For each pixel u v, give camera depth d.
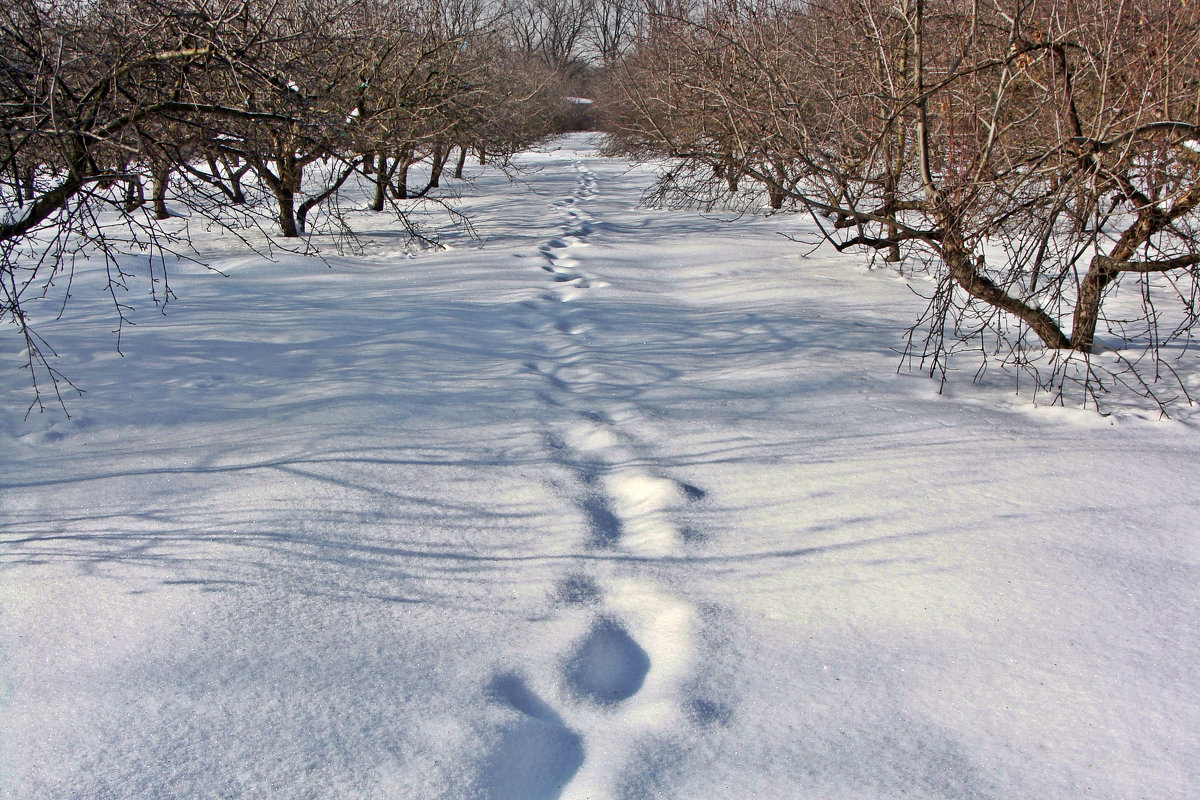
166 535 3.22
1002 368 5.46
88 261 8.75
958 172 5.57
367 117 9.31
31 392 4.80
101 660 2.49
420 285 8.38
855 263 9.59
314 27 8.12
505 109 15.70
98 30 4.43
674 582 3.00
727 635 2.69
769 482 3.78
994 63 4.80
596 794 2.09
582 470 3.96
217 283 8.11
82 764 2.11
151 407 4.62
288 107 5.31
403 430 4.36
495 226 13.25
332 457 3.96
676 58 7.96
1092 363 5.45
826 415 4.62
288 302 7.38
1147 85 4.62
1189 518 3.38
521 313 7.21
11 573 2.94
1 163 4.21
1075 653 2.58
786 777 2.13
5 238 4.33
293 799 2.03
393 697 2.37
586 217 14.13
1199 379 5.09
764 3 7.58
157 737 2.20
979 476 3.79
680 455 4.11
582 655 2.60
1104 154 4.36
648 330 6.63
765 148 5.85
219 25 4.40
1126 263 5.02
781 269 9.29
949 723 2.31
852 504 3.55
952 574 3.01
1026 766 2.16
